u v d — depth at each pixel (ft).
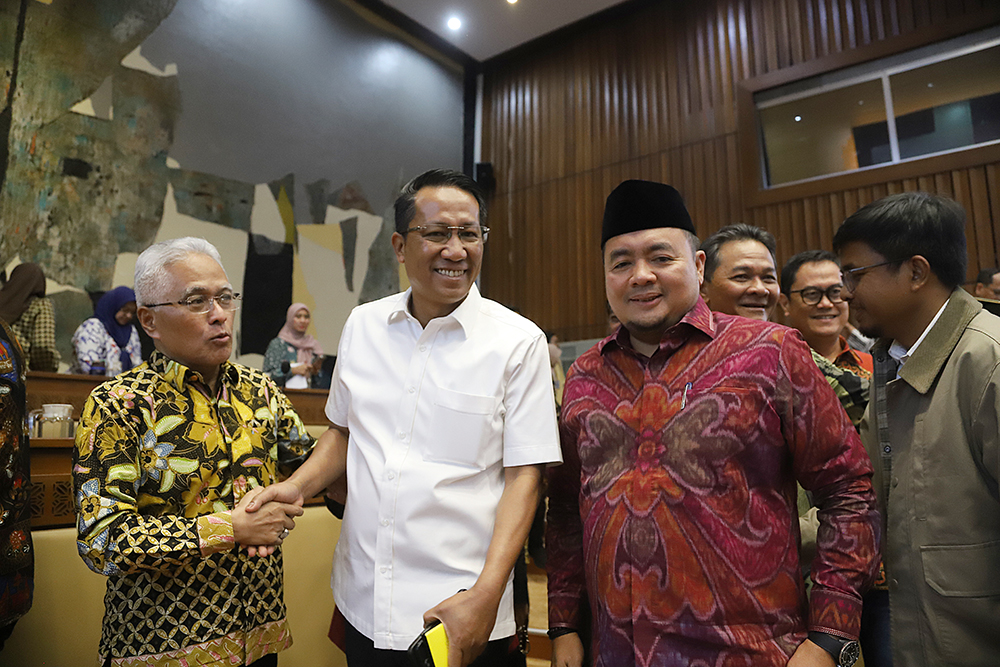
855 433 3.88
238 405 4.86
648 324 4.17
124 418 4.25
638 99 25.58
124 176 18.43
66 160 17.34
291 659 6.84
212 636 4.26
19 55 16.76
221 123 20.89
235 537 4.07
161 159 19.30
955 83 20.03
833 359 7.13
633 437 4.11
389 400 4.58
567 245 26.55
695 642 3.64
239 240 20.93
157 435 4.38
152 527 3.95
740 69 23.56
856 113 21.59
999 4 19.26
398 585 4.22
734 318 4.23
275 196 22.07
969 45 19.83
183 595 4.25
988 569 3.79
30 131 16.76
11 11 16.70
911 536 4.11
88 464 4.10
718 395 3.88
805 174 22.35
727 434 3.79
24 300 13.23
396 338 4.78
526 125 28.35
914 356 4.22
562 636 4.42
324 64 24.18
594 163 26.30
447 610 3.71
